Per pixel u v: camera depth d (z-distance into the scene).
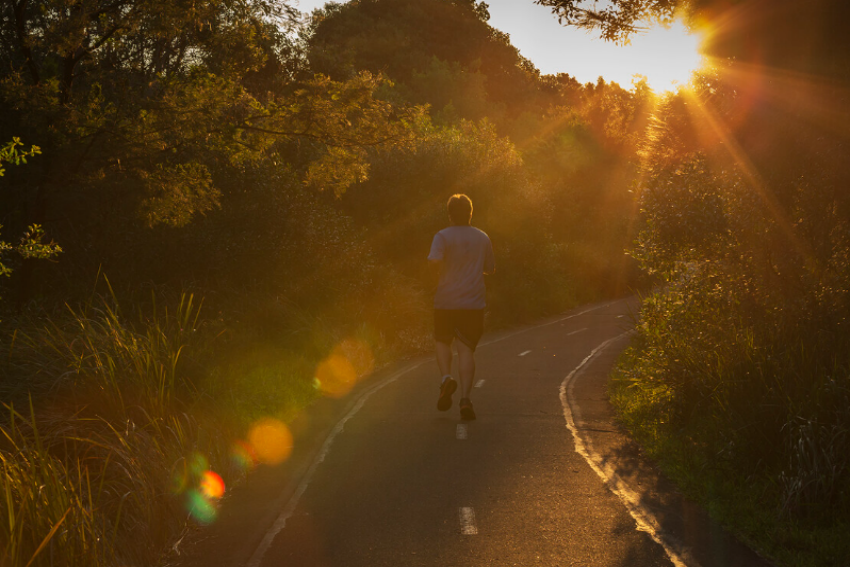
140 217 11.52
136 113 11.20
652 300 8.52
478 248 7.51
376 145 13.27
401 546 4.36
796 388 5.41
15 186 11.44
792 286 6.75
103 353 6.41
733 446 5.61
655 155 8.77
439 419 7.80
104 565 3.96
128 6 11.35
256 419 7.43
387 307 14.89
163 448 5.41
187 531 4.72
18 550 3.66
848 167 5.77
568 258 29.06
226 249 13.11
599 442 6.82
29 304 10.00
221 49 12.57
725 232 7.28
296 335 11.74
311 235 14.52
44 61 12.19
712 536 4.50
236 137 11.80
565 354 13.45
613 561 4.12
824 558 4.05
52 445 5.20
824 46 5.61
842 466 4.66
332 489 5.47
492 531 4.58
